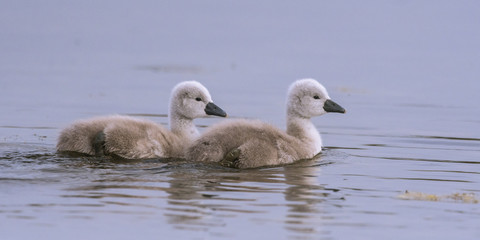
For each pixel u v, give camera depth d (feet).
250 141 47.16
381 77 96.22
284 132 51.60
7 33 126.21
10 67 97.86
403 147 56.75
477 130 64.75
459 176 46.39
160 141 49.21
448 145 57.82
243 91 85.51
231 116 70.23
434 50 118.62
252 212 36.58
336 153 53.72
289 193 40.37
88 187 40.11
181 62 107.45
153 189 40.04
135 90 84.43
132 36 131.13
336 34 136.05
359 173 46.52
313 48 121.19
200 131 62.23
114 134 47.55
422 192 41.70
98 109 72.28
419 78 95.66
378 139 60.34
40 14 147.64
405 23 147.02
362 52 116.98
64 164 45.29
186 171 44.55
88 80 90.38
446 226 35.40
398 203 39.14
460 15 153.38
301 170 46.73
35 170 43.55
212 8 168.04
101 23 144.15
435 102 79.92
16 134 58.08
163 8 166.20
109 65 103.09
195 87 54.08
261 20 153.07
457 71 100.68
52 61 104.17
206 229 33.94
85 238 32.60
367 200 39.65
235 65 105.29
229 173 44.68
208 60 109.70
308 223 35.19
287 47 122.42
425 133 63.05
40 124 63.36
